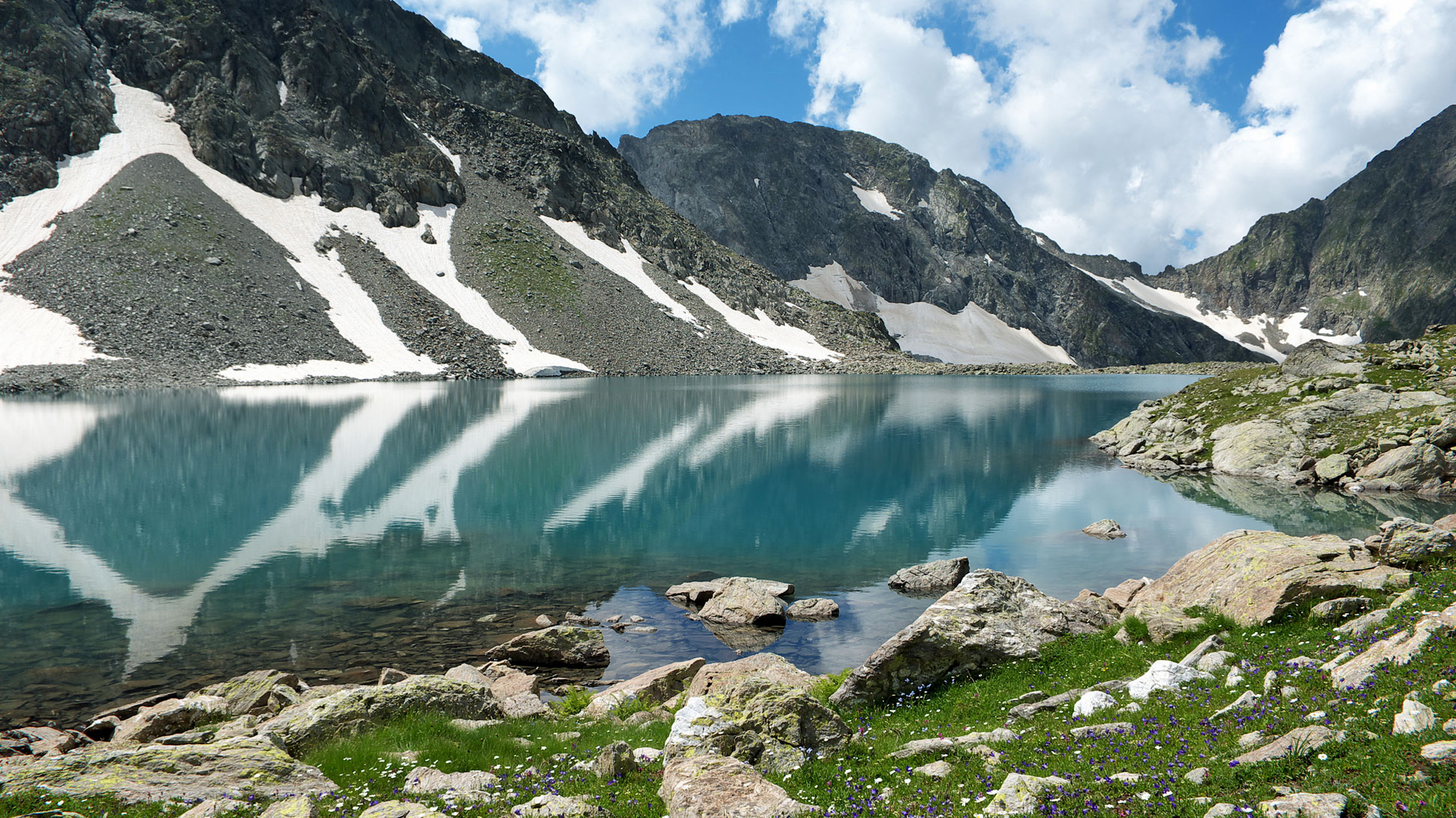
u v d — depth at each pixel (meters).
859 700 15.34
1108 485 44.03
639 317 171.00
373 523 34.78
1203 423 54.56
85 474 43.81
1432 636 9.87
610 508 38.22
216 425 63.78
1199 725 9.77
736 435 64.25
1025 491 42.47
